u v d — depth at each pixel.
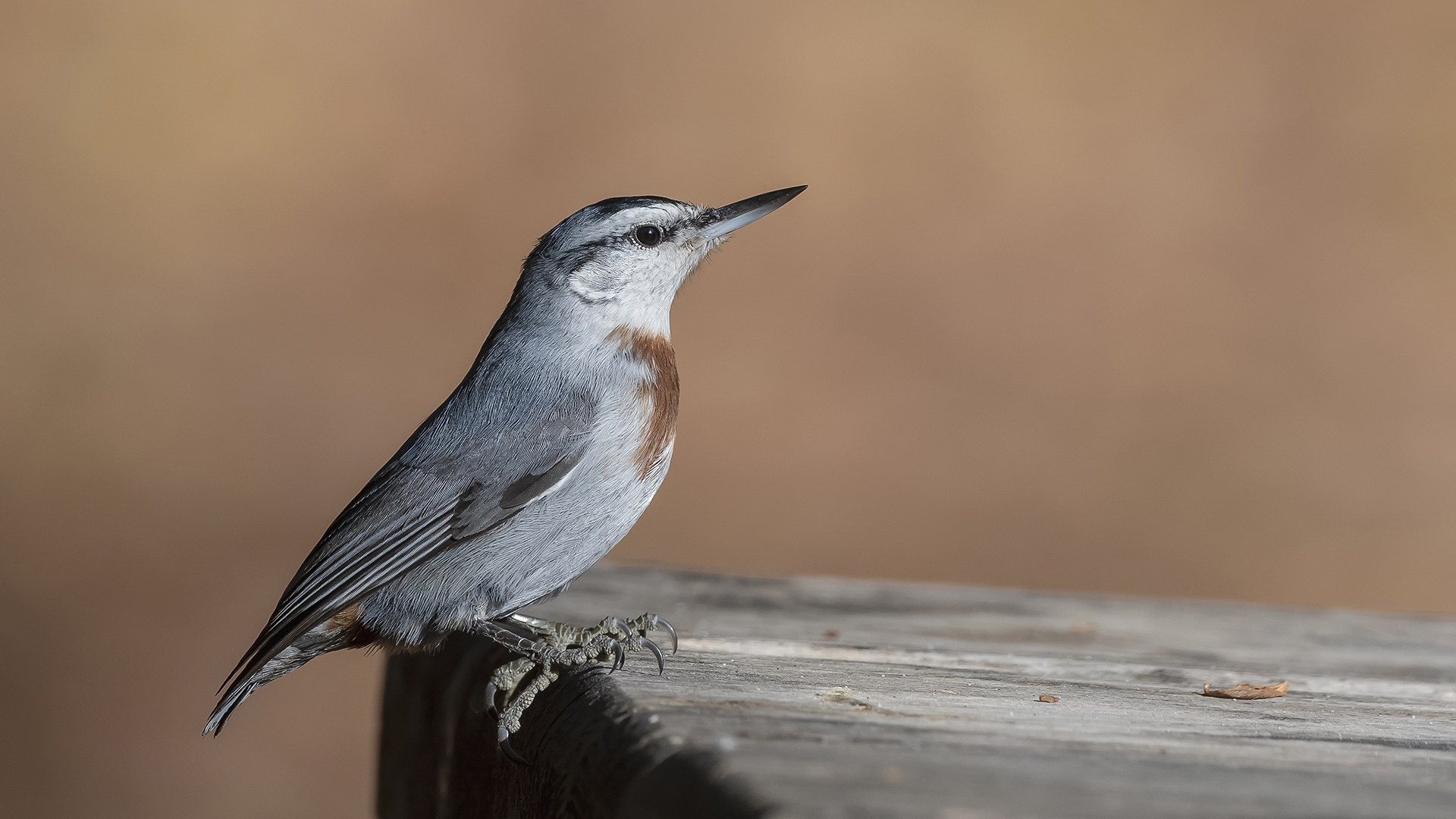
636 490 5.08
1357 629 6.03
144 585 12.88
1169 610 6.30
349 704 12.40
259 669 4.73
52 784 10.80
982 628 5.57
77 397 14.52
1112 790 2.69
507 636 4.35
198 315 15.62
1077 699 3.86
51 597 12.68
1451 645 5.64
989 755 2.96
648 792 2.74
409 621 4.86
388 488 4.86
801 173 17.17
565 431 4.93
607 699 3.40
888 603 6.10
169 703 11.83
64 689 11.79
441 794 4.84
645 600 5.91
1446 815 2.62
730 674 3.91
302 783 11.09
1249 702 4.00
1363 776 2.96
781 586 6.45
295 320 15.59
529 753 3.70
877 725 3.23
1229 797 2.70
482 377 5.15
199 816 10.58
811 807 2.42
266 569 13.22
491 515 4.82
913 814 2.42
